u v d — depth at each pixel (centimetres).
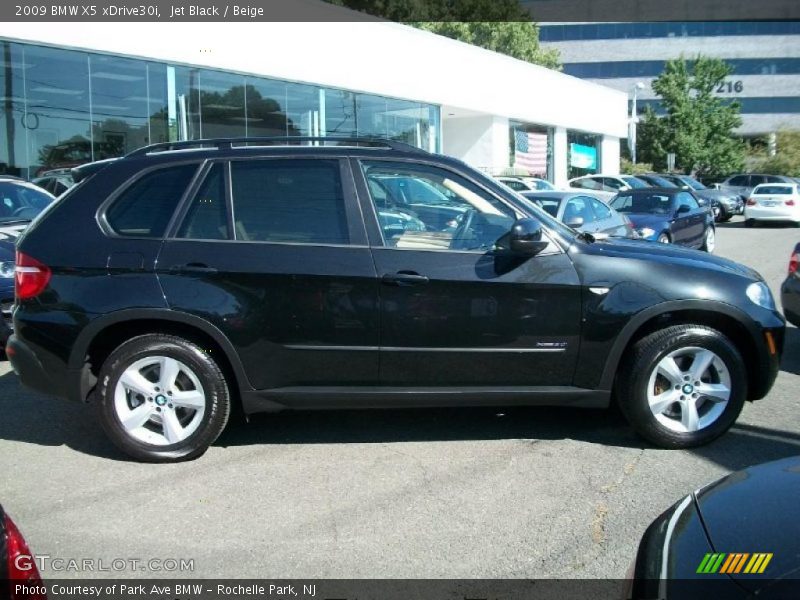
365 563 361
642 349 478
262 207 480
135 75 1571
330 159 487
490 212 484
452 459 483
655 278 475
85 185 489
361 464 477
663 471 459
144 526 400
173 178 486
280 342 469
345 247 471
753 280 495
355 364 473
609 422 549
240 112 1798
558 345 475
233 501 428
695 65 4903
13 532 227
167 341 471
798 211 2509
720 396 486
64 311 467
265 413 579
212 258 468
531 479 450
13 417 575
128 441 477
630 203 1437
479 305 469
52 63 1427
